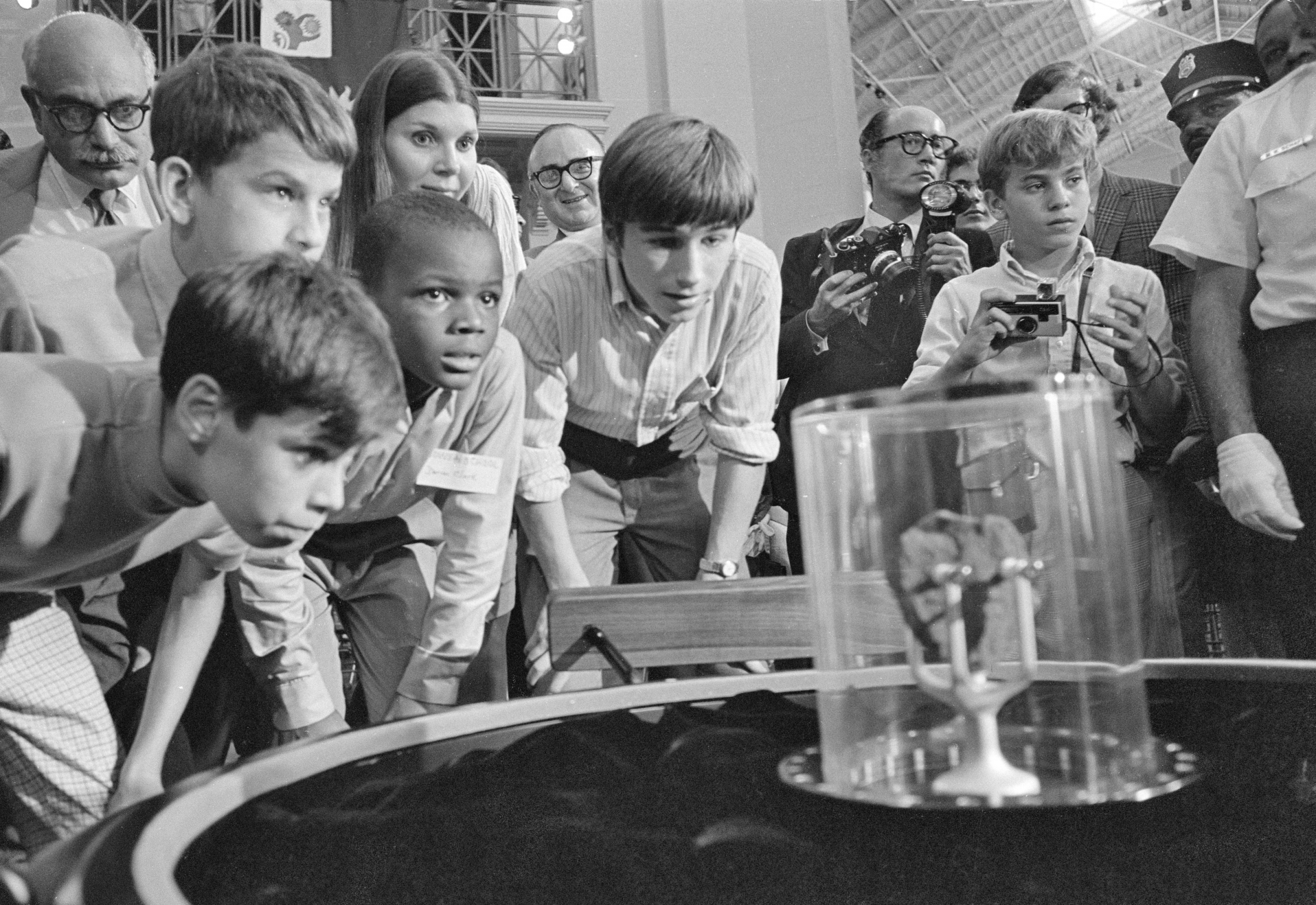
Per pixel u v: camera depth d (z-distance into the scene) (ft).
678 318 6.10
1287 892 1.45
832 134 17.26
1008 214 7.89
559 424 6.77
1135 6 22.40
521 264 8.79
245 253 5.06
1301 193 6.87
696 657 3.59
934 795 1.67
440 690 5.88
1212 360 7.34
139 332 5.22
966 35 25.02
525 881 1.56
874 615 1.78
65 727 4.86
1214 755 2.09
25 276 5.19
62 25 6.69
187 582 4.66
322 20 14.80
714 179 5.74
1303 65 7.04
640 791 2.01
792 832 1.76
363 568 6.26
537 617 7.15
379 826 1.82
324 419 2.97
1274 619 7.60
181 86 5.08
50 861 1.45
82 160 6.75
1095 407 1.77
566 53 18.65
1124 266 7.83
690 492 7.38
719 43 17.57
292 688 5.74
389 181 7.13
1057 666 1.73
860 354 8.76
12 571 3.61
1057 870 1.57
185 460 3.14
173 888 1.33
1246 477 7.01
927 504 1.73
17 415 3.25
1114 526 1.77
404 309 5.31
